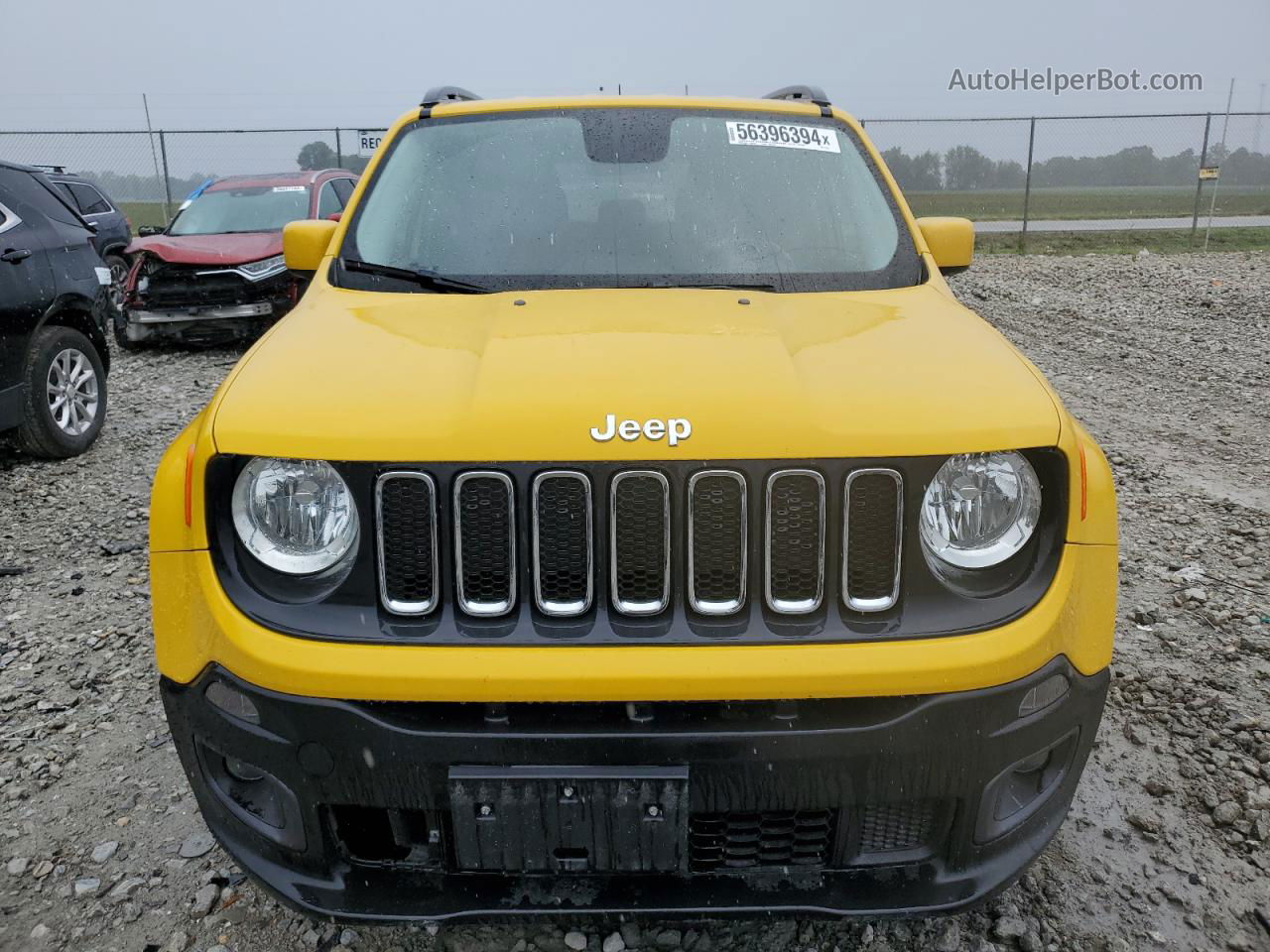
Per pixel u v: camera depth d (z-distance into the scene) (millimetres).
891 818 2047
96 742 3232
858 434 1910
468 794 1890
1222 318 11086
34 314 6109
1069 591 1977
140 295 9852
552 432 1895
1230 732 3174
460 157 3176
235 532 1975
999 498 1962
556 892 2014
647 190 3037
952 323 2453
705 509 1901
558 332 2270
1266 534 4824
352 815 2043
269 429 1956
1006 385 2082
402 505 1912
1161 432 6730
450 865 2029
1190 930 2406
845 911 1978
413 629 1910
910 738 1889
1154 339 10008
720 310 2467
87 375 6664
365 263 2879
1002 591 1968
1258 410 7285
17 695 3516
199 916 2477
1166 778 2969
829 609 1928
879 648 1883
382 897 2018
